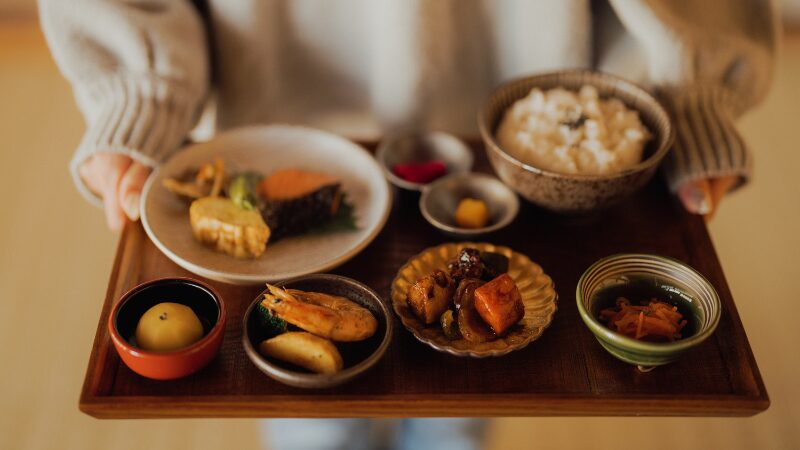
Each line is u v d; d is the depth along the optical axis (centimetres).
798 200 127
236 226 56
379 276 58
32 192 123
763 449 94
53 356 101
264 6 70
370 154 67
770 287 112
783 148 136
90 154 62
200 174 61
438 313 52
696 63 67
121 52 66
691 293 52
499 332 51
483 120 60
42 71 146
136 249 59
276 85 76
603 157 58
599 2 74
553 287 54
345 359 50
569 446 94
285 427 79
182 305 50
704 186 63
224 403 49
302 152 66
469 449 83
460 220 61
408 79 73
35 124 135
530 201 60
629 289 53
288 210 59
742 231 121
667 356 47
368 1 72
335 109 81
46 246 115
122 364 51
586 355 52
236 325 54
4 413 95
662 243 61
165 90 65
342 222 61
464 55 75
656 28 66
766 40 70
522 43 73
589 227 62
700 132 65
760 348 104
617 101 63
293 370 49
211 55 74
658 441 94
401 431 85
